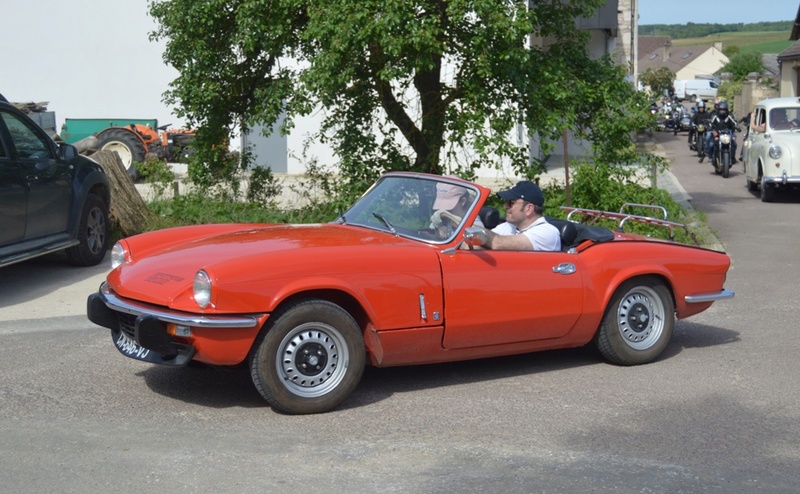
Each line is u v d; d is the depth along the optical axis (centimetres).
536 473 467
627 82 1259
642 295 688
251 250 571
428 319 584
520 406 583
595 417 562
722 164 2181
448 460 484
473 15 1137
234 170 1341
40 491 438
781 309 877
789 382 641
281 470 467
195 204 1295
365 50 1151
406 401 591
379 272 567
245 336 533
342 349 560
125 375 641
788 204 1691
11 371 647
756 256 1159
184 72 1255
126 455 485
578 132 1273
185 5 1239
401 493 440
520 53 1111
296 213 1268
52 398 585
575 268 645
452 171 1266
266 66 1266
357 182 1220
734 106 4341
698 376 657
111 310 583
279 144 2205
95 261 1072
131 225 1200
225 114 1300
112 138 1961
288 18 1170
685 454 498
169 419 546
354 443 509
